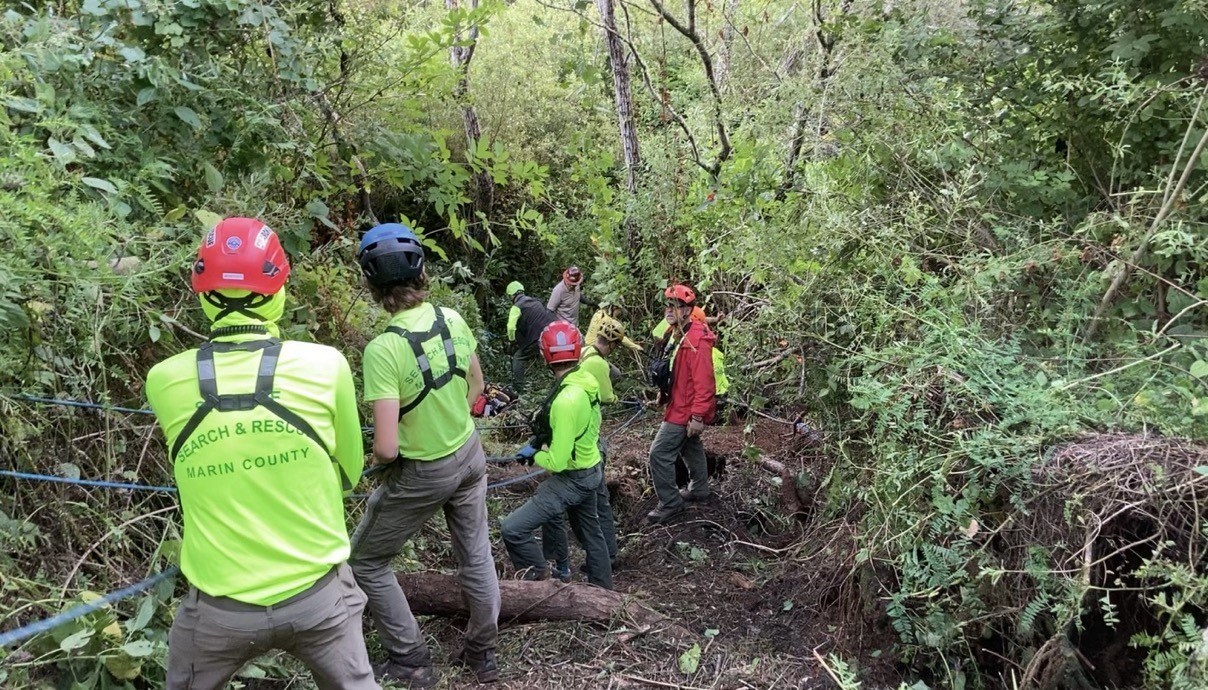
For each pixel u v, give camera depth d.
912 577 3.12
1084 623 2.81
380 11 4.32
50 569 2.57
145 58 3.00
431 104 8.23
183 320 3.23
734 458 5.73
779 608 3.87
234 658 2.02
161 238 2.89
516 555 3.94
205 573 1.96
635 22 8.27
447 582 3.57
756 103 6.37
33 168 2.34
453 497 3.09
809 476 4.82
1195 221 3.43
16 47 2.67
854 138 4.79
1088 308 3.59
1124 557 2.66
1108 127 4.08
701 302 6.98
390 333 2.87
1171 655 2.30
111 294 2.61
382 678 3.12
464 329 3.10
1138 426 2.85
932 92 4.60
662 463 4.97
